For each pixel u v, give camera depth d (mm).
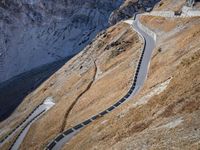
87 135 56094
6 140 105312
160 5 158750
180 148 31359
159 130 37531
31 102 159250
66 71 159375
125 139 41750
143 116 45750
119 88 77625
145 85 64875
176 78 49188
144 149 34844
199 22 77875
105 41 149000
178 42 72375
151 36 113312
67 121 86562
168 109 41750
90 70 126625
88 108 82062
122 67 95562
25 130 104438
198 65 47594
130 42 122500
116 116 54500
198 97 39438
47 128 91938
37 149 79812
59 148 59219
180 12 107125
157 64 70750
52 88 150750
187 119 36344
